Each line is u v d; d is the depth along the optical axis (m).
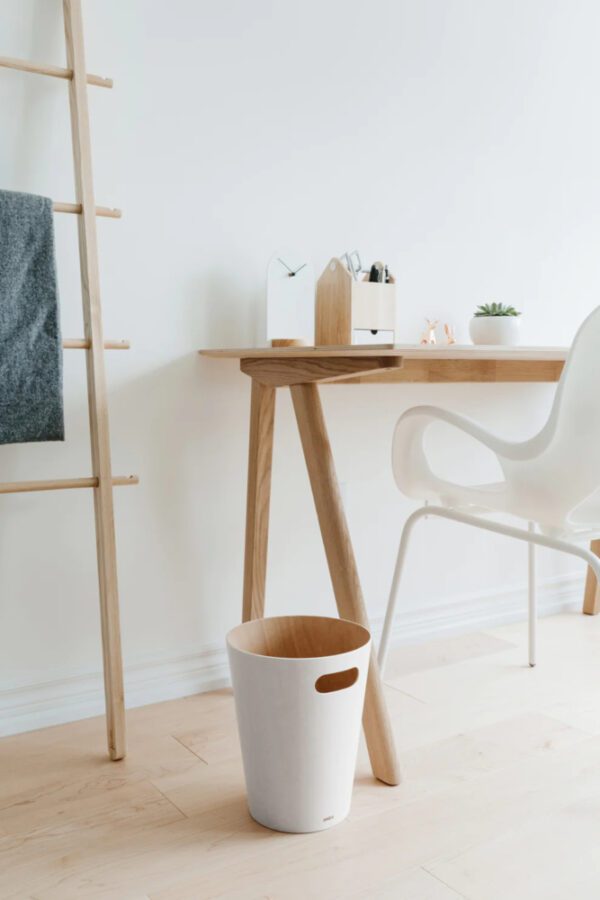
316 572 2.01
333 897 1.13
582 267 2.47
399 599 2.16
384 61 2.03
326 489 1.48
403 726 1.66
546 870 1.19
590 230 2.48
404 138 2.08
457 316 2.22
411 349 1.31
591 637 2.22
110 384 1.71
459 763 1.50
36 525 1.64
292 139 1.90
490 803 1.37
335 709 1.26
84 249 1.53
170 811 1.35
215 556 1.86
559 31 2.35
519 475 1.41
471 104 2.19
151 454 1.76
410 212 2.11
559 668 1.98
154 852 1.23
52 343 1.48
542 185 2.36
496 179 2.26
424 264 2.14
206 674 1.85
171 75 1.73
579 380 1.25
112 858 1.22
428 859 1.21
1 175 1.56
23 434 1.47
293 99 1.90
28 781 1.44
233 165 1.83
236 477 1.88
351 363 1.39
